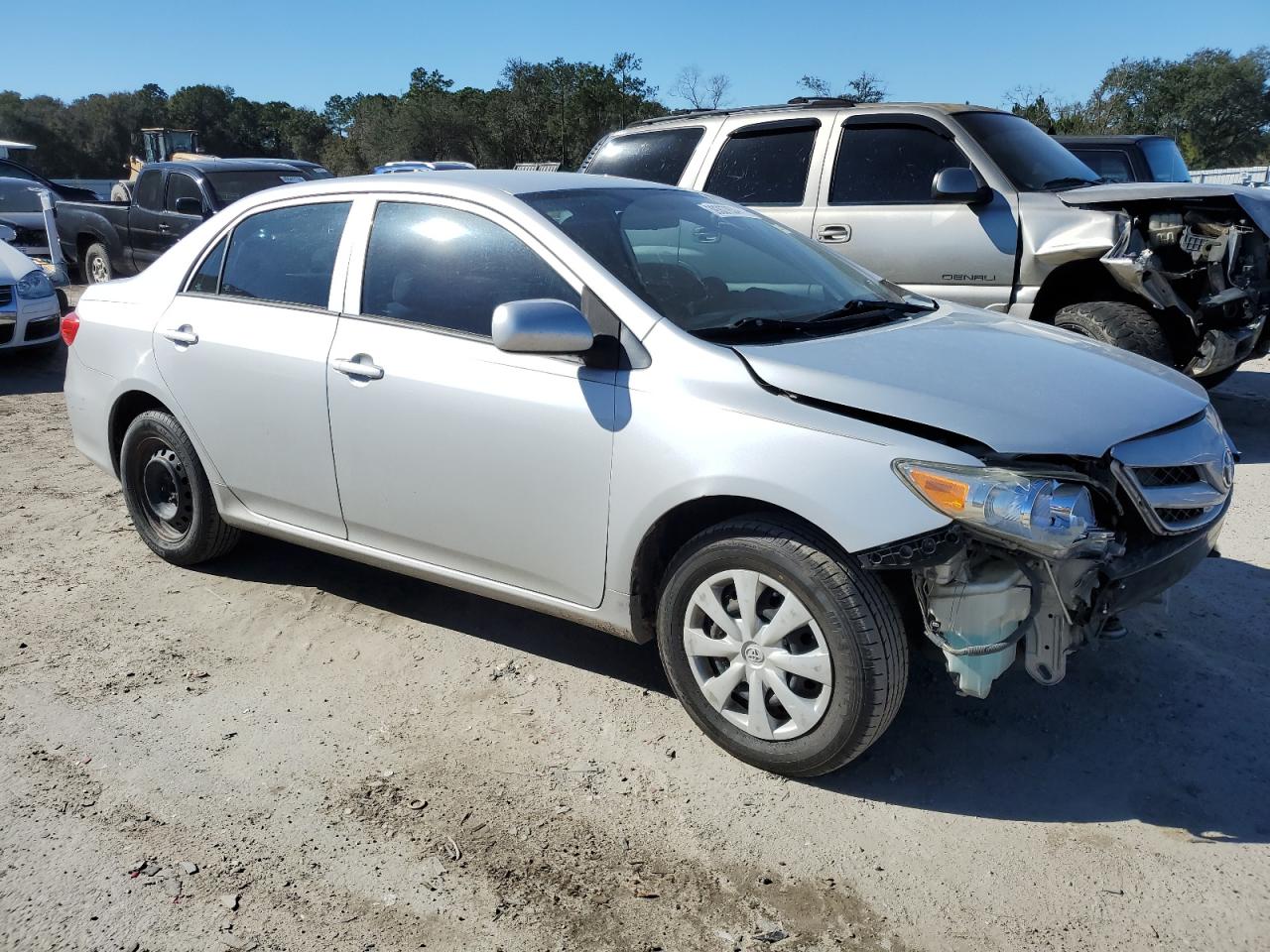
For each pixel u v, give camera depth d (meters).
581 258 3.38
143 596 4.49
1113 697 3.54
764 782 3.13
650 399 3.12
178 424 4.49
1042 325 3.85
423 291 3.71
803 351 3.14
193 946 2.51
